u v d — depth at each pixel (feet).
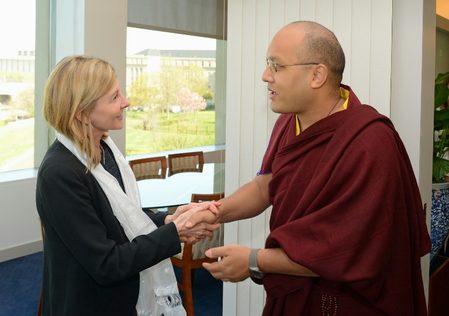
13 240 13.97
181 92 20.65
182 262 9.13
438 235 7.73
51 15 15.43
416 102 6.24
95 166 4.55
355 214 3.60
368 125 3.77
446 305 7.82
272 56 3.92
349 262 3.57
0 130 14.84
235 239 7.23
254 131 7.06
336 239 3.60
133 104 18.93
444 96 8.31
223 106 22.58
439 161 8.23
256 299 7.26
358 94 6.39
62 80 4.33
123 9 15.20
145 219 4.87
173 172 14.08
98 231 4.31
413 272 4.11
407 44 6.24
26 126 15.48
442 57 13.71
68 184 4.23
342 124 3.85
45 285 4.79
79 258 4.28
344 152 3.74
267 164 4.83
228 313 7.41
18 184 14.02
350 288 3.96
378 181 3.61
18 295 11.38
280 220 4.14
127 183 5.17
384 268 3.75
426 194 6.68
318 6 6.52
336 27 6.44
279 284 4.00
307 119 4.09
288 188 4.06
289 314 4.11
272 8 6.80
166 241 4.54
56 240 4.46
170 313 5.36
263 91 6.96
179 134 20.81
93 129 4.53
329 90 3.95
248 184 5.11
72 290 4.44
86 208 4.29
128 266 4.30
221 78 22.29
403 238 3.84
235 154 7.17
